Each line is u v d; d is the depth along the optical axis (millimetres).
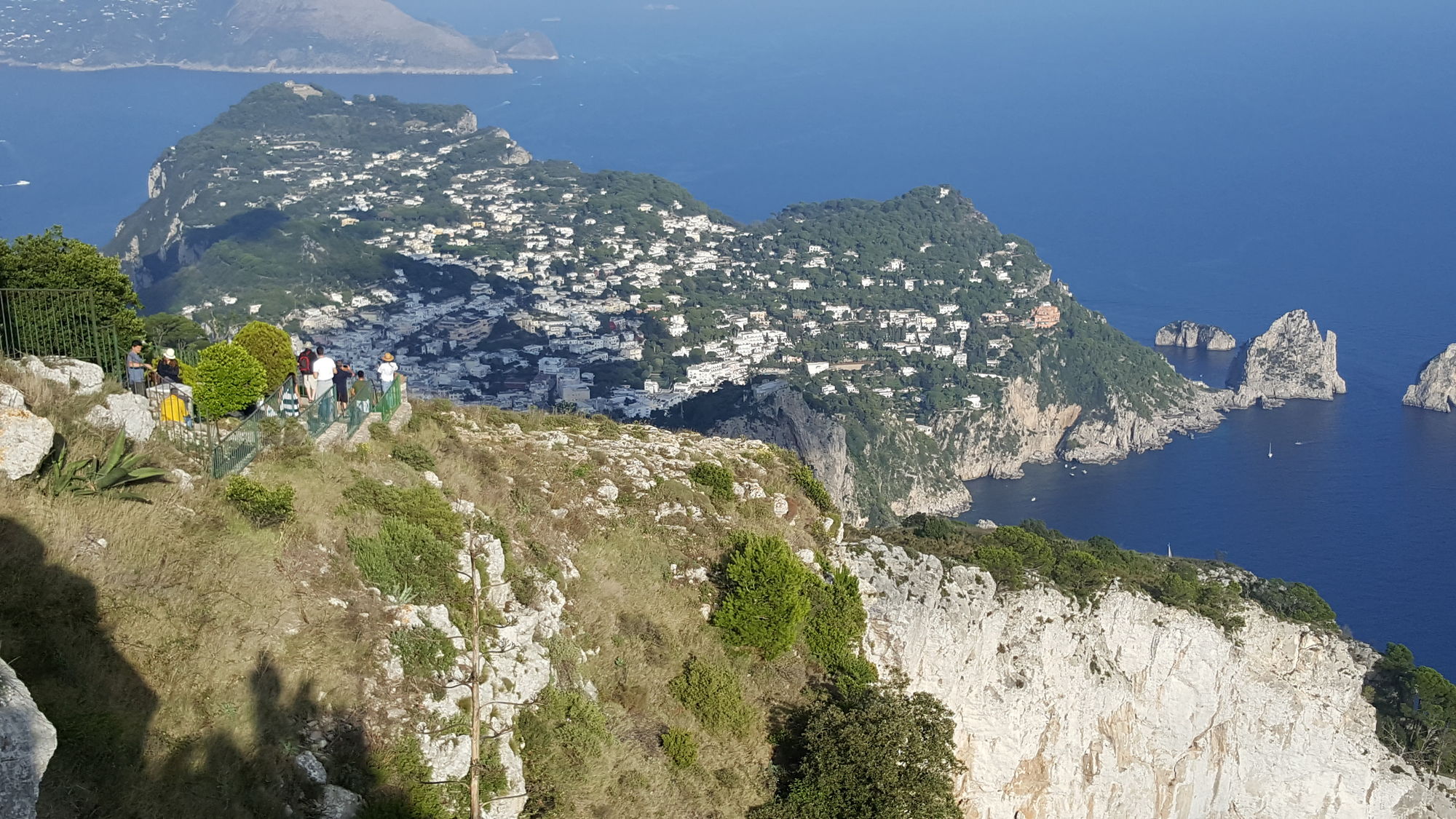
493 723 24625
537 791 25547
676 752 31234
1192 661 61500
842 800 32750
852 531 54469
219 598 21859
